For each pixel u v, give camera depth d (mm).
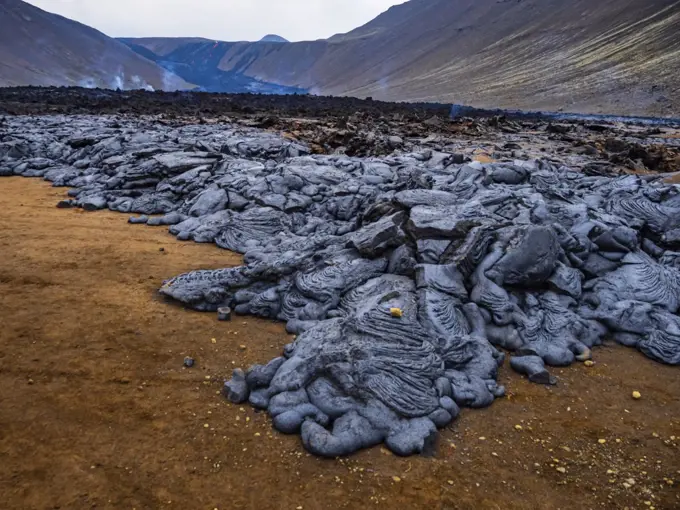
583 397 6461
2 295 8398
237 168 15422
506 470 5172
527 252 8172
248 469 5031
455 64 118188
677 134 35906
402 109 54969
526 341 7391
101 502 4527
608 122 46438
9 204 14344
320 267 8656
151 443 5285
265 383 6164
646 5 82062
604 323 7996
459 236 8547
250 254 10422
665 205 10570
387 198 10734
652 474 5172
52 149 20797
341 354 6137
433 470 5129
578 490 4945
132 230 12445
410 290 7766
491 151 23750
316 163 16094
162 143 19938
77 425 5477
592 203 11227
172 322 7848
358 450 5375
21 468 4848
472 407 6160
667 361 7223
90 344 7059
